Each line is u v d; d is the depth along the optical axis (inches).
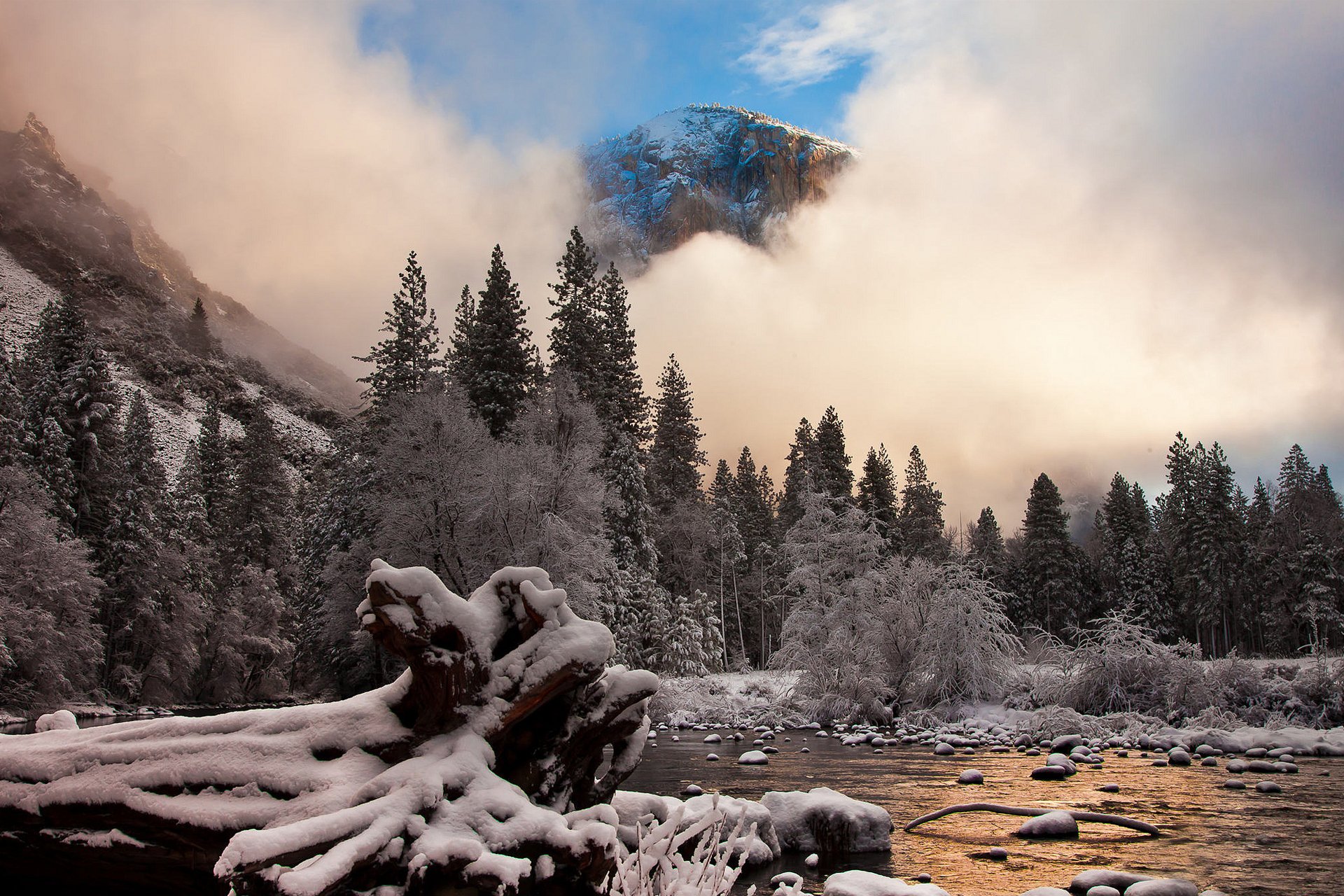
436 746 173.0
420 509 1278.3
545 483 1293.1
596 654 184.1
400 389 1604.3
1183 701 938.7
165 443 5093.5
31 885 193.8
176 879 175.2
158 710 1907.0
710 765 662.5
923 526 2906.0
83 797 178.7
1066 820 370.9
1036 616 2866.6
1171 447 3127.5
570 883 160.1
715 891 148.1
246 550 2728.8
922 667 1115.9
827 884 246.5
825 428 2524.6
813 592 1289.4
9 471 1603.1
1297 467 3208.7
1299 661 1250.0
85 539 1966.0
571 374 1688.0
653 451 2506.2
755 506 3036.4
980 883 285.1
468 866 142.3
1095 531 3983.8
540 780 188.1
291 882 119.8
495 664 180.2
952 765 652.1
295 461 5925.2
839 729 1039.0
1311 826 389.7
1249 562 2630.4
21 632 1514.5
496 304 1689.2
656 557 1840.6
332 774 166.9
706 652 1993.1
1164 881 250.4
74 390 2053.4
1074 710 966.4
